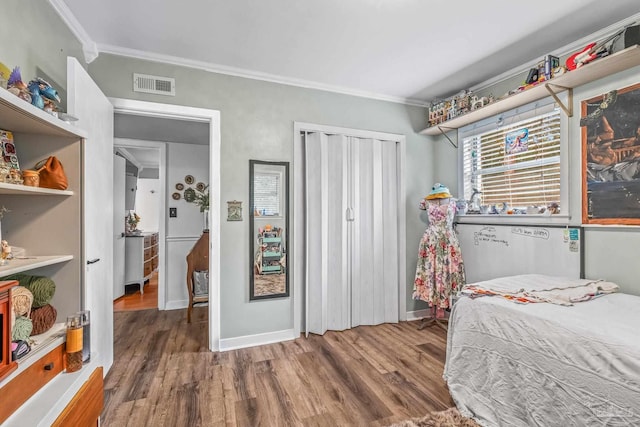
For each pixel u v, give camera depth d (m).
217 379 2.18
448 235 3.06
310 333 3.07
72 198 1.44
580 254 2.21
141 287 4.95
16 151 1.38
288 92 2.95
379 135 3.34
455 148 3.35
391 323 3.36
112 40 2.28
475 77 2.92
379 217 3.35
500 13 1.97
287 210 2.93
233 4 1.87
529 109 2.58
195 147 4.34
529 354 1.50
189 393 2.01
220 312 2.69
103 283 2.15
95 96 2.00
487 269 2.95
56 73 1.84
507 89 2.81
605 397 1.22
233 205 2.73
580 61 2.02
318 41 2.30
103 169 2.15
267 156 2.87
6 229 1.39
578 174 2.24
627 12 1.96
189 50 2.43
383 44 2.34
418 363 2.41
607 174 2.07
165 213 4.12
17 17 1.46
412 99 3.47
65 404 1.10
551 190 2.44
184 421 1.74
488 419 1.63
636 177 1.93
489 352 1.69
